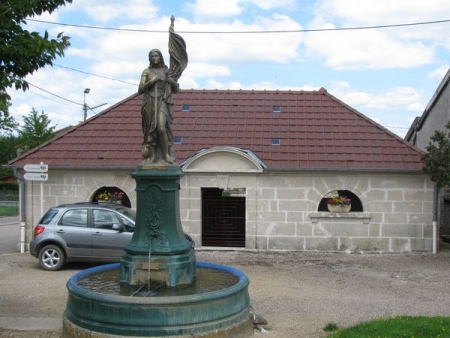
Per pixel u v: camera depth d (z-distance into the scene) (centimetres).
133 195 1571
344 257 1435
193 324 639
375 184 1513
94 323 650
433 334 662
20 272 1212
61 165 1564
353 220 1514
